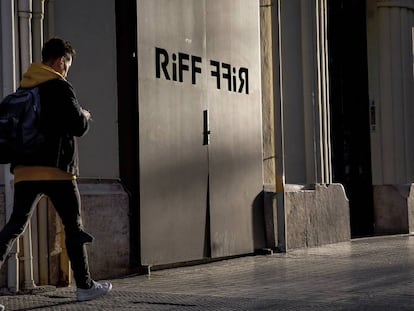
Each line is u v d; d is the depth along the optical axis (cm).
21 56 677
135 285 700
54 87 568
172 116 829
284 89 1054
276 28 1002
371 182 1303
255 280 721
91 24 783
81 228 595
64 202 582
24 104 567
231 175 916
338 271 777
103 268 745
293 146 1064
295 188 1038
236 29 941
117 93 789
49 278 689
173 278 750
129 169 784
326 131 1112
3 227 635
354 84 1277
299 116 1080
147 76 799
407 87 1310
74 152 582
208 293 640
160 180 808
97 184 761
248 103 955
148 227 790
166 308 566
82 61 775
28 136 565
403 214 1280
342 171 1241
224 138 908
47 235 689
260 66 986
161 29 821
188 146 849
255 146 962
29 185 571
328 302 578
